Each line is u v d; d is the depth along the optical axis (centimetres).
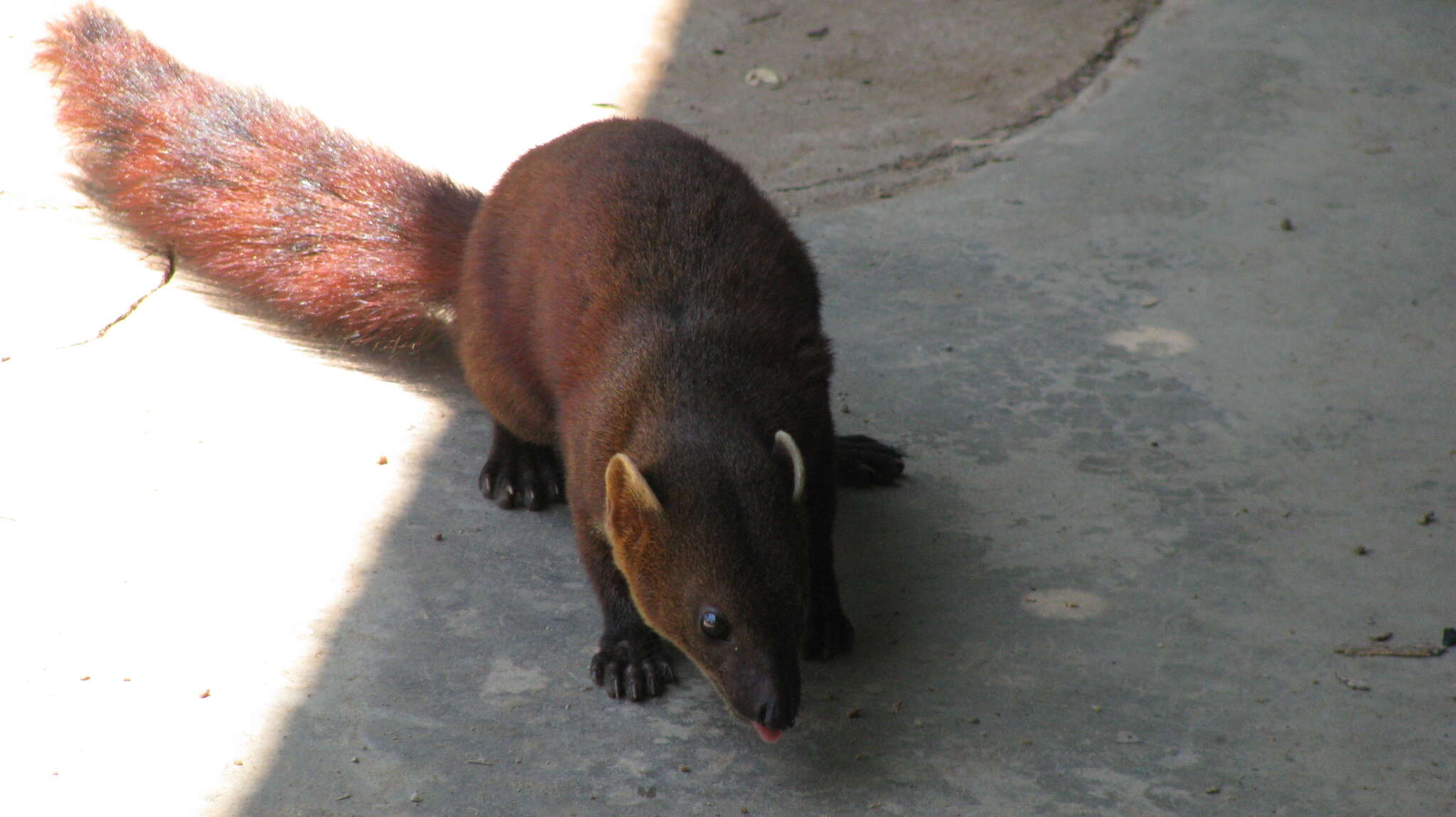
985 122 1177
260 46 1244
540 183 688
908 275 948
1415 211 1032
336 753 542
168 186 891
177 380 786
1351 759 552
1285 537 694
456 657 600
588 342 606
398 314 830
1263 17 1359
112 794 514
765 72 1256
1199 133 1152
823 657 608
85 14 970
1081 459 759
